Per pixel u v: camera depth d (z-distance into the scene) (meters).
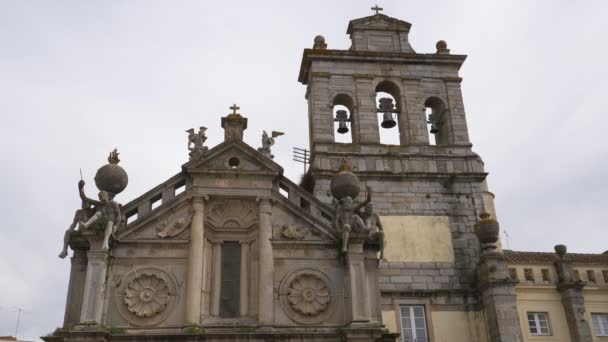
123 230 24.64
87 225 23.56
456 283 30.16
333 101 34.38
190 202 25.62
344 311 24.25
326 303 24.34
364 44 36.59
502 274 29.12
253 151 26.62
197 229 24.81
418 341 28.77
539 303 36.94
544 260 38.34
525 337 35.78
